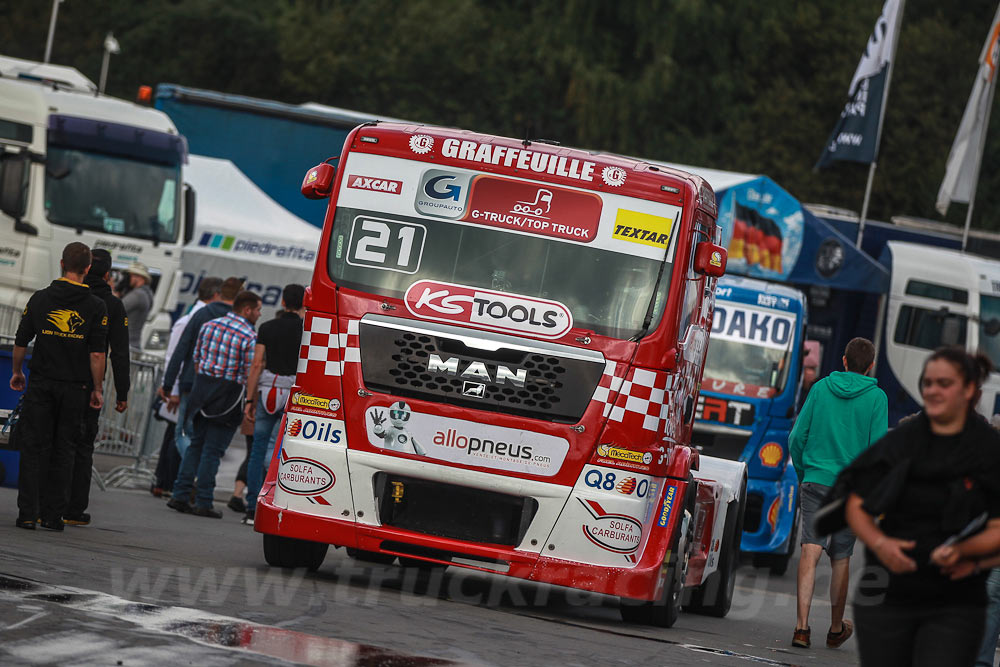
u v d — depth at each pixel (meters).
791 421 63.56
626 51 183.38
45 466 40.19
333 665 23.91
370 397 35.88
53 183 87.00
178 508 53.12
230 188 110.25
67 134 87.75
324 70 198.25
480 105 190.88
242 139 114.31
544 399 35.62
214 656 23.47
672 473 36.81
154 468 67.94
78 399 40.41
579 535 35.41
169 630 25.36
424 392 35.81
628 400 35.66
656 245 36.34
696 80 179.75
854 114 114.44
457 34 191.75
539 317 35.97
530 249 36.47
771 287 65.69
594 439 35.56
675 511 36.53
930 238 118.75
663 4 178.12
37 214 86.12
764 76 187.88
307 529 35.94
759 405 62.94
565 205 36.59
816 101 182.50
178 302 105.75
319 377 36.28
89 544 37.69
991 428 20.30
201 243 105.62
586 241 36.44
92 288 43.09
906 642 20.14
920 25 194.50
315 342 36.44
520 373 35.66
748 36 182.00
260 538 47.41
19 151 85.81
